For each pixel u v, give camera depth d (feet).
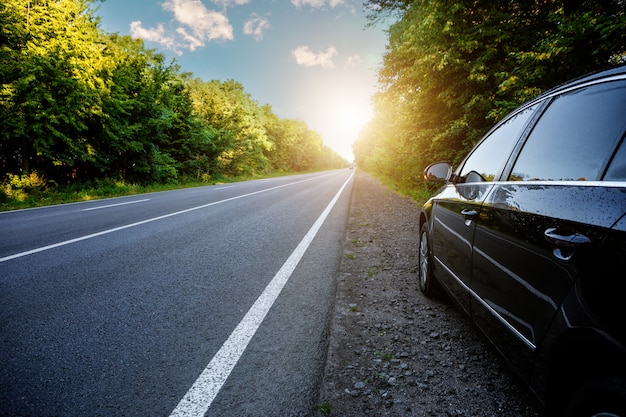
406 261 15.05
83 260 14.82
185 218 26.11
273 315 9.78
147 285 11.95
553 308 4.11
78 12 46.96
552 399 4.12
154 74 63.62
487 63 25.71
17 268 13.65
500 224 5.95
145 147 61.62
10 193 36.99
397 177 65.87
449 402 6.17
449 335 8.61
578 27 15.35
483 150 8.53
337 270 13.91
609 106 4.44
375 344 8.19
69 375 6.90
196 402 6.20
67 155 45.91
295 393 6.51
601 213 3.69
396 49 33.22
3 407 5.94
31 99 39.24
